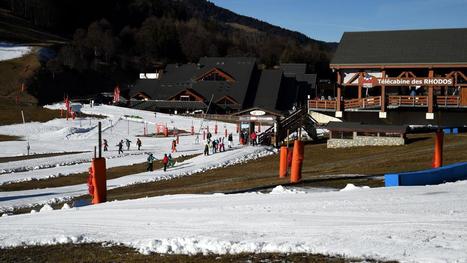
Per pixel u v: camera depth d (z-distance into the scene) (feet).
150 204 60.18
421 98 153.79
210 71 379.76
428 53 160.15
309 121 174.91
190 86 378.94
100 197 76.79
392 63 159.53
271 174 106.93
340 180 75.77
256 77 389.19
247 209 50.44
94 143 211.00
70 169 145.28
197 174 122.93
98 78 460.55
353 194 55.42
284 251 35.65
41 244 44.55
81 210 60.64
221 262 34.55
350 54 166.61
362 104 161.99
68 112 267.59
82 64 455.63
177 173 126.11
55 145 204.85
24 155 178.50
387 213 43.80
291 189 67.05
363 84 163.84
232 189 79.15
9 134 229.25
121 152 182.29
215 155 153.89
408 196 51.52
